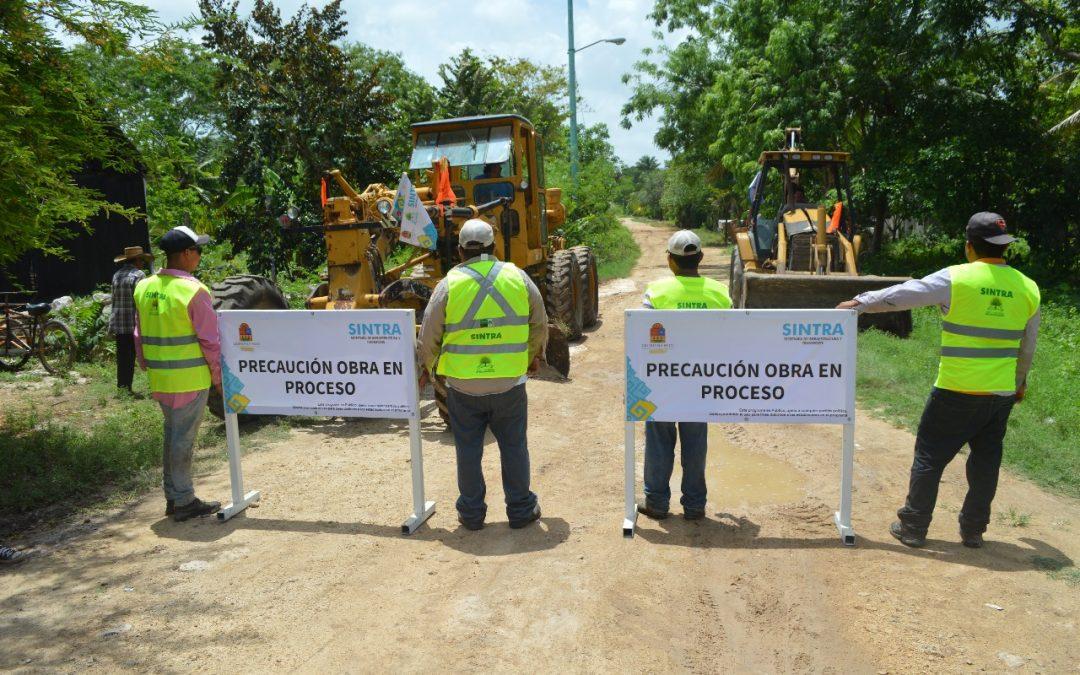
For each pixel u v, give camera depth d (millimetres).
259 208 14273
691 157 29625
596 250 23359
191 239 4465
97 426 6328
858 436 6016
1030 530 4277
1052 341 9797
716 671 2938
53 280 12648
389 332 4355
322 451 5902
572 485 5105
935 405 3871
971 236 3818
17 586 3697
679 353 4137
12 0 4578
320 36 15320
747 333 4070
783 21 17516
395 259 15648
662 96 25672
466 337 4105
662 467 4355
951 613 3338
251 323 4535
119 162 5969
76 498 4918
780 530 4301
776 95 18000
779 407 4109
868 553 3977
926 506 3992
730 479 5188
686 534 4258
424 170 8781
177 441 4465
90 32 4961
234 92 14477
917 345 8797
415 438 4406
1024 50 17859
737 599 3500
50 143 5082
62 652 3090
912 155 16781
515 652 3064
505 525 4441
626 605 3434
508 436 4266
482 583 3674
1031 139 15891
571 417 6773
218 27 14180
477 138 8758
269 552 4082
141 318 4402
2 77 4602
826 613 3359
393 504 4789
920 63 16594
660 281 4375
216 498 4879
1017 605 3404
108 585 3697
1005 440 5629
